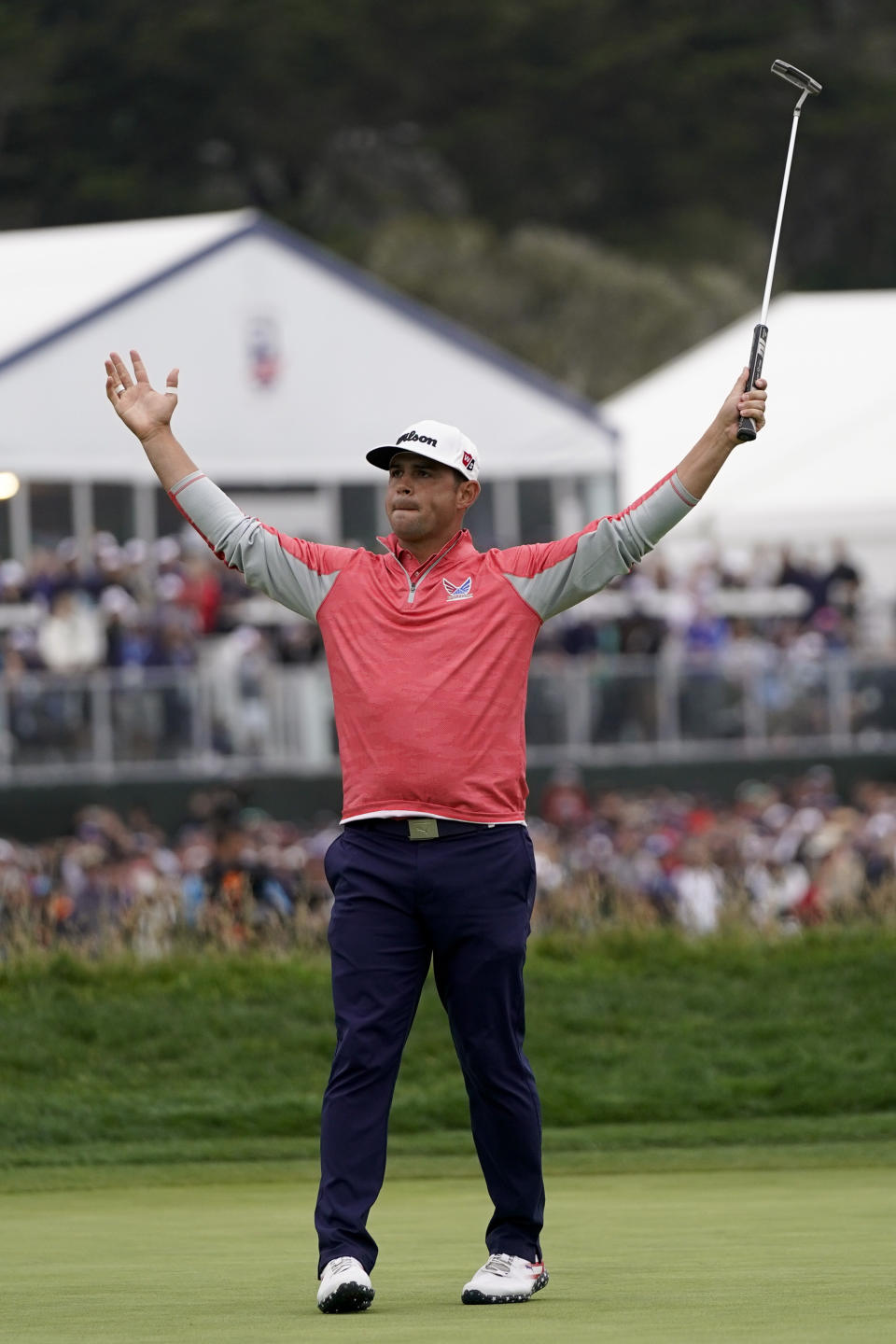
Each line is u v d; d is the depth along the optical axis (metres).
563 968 40.41
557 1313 15.05
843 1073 35.03
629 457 98.12
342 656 16.23
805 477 91.75
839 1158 28.86
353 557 16.50
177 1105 33.31
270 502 80.81
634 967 40.69
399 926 16.06
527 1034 36.81
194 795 67.44
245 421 79.94
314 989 38.75
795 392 99.00
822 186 179.75
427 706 15.94
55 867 50.53
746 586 76.81
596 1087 34.50
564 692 71.88
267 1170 28.97
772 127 178.75
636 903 44.81
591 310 160.00
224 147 174.75
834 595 75.88
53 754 66.06
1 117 170.88
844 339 103.06
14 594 67.25
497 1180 16.30
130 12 173.25
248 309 80.00
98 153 171.50
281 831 57.38
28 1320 15.24
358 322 81.88
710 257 173.75
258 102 171.38
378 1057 16.02
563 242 162.12
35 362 75.44
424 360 83.06
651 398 103.62
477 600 16.16
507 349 159.50
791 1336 13.64
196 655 68.19
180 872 53.09
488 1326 14.43
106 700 66.81
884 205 179.38
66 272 81.19
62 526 75.69
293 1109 33.12
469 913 15.94
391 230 162.12
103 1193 26.59
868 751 73.56
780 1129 31.83
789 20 182.25
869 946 41.31
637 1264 18.03
